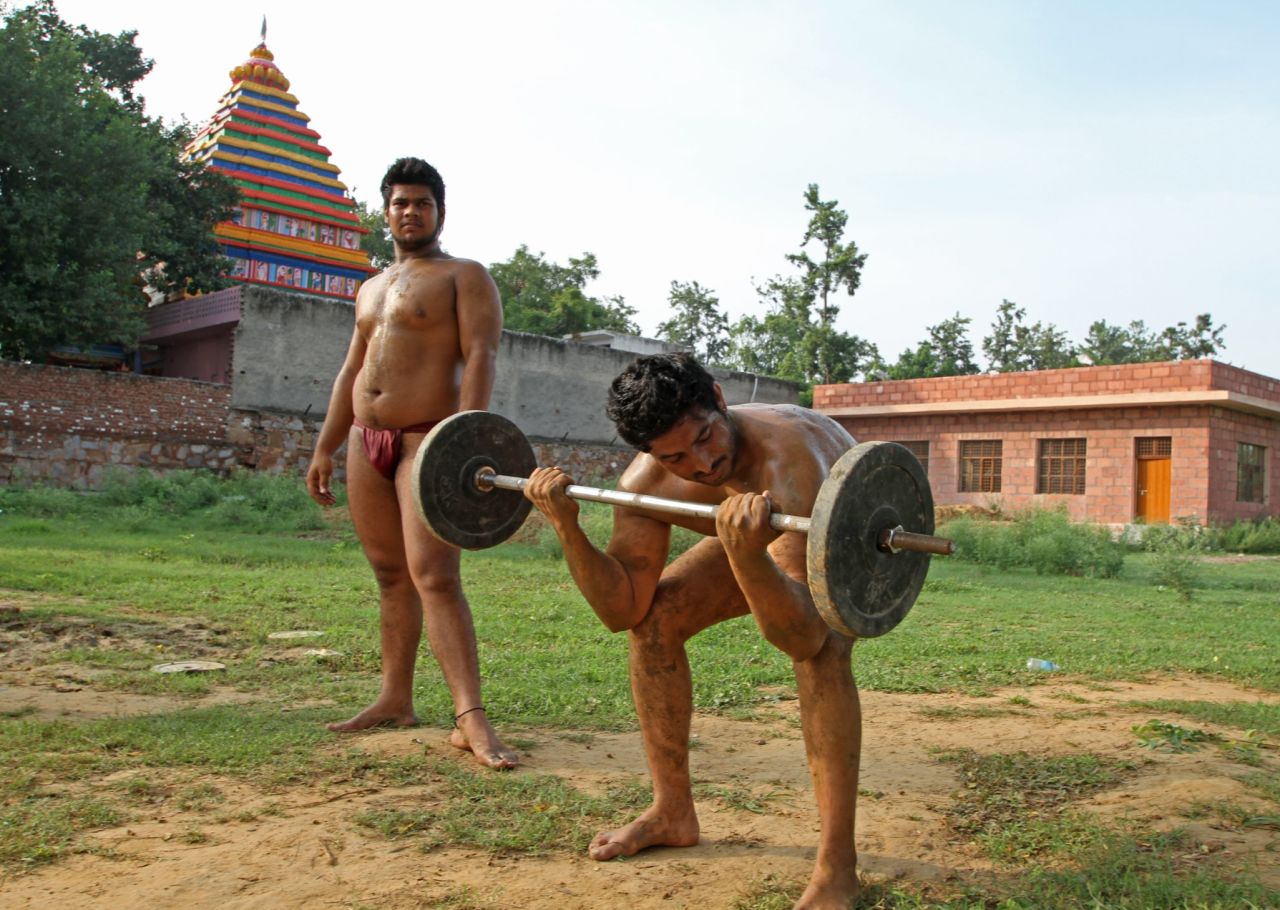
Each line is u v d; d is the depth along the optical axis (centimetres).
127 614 775
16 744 415
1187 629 912
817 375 4322
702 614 325
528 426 2619
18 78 2109
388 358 466
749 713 522
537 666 636
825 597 244
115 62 2991
